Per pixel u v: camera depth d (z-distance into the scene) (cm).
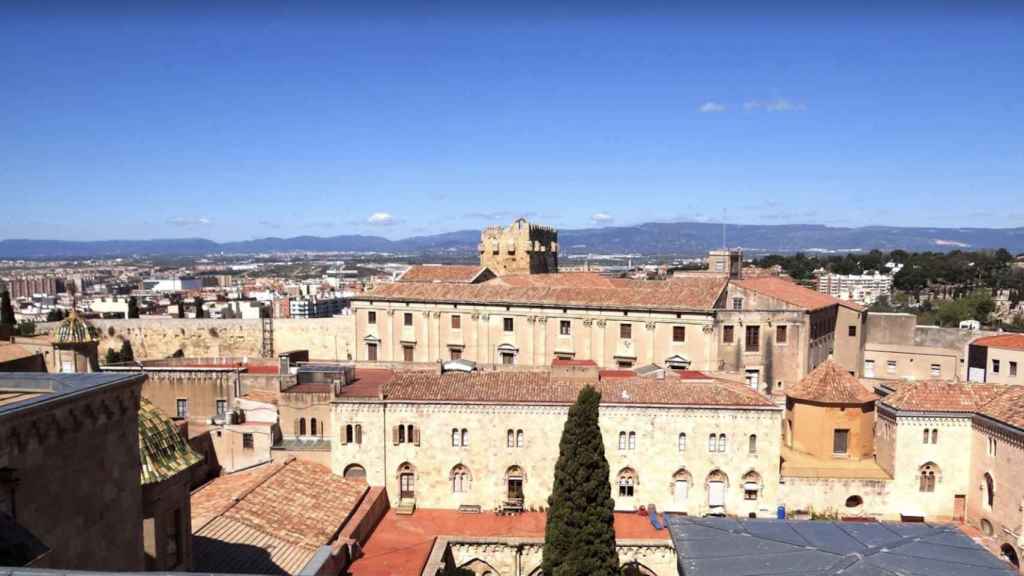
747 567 3073
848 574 2973
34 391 3016
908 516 6731
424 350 10969
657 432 6850
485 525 6581
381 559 5753
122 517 3162
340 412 6994
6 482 2438
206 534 5125
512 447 6912
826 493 6781
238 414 7381
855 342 10838
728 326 9288
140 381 3284
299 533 5541
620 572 5544
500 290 10700
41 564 2600
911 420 6681
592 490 5353
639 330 9631
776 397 8944
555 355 10162
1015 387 6731
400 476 7025
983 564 3077
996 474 6153
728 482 6819
